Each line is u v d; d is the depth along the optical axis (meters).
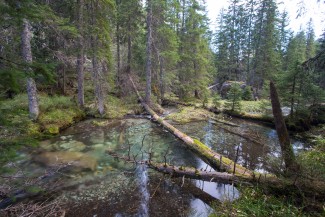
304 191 4.96
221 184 7.23
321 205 4.57
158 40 20.16
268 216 4.60
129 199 6.32
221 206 5.69
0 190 6.07
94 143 10.95
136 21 20.89
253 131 14.45
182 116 17.56
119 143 11.13
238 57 35.53
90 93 19.05
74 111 15.02
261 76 29.30
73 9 14.03
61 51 13.38
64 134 12.10
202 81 25.19
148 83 19.61
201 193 6.72
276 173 6.09
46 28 12.08
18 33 9.97
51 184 6.94
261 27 30.28
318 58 8.23
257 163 9.02
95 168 8.21
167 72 22.53
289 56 33.59
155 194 6.62
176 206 6.04
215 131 14.12
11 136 4.19
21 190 6.38
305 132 13.96
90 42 14.27
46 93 16.39
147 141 11.62
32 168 7.86
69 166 8.26
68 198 6.26
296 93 15.09
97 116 16.19
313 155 7.07
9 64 3.64
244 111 20.30
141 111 18.78
